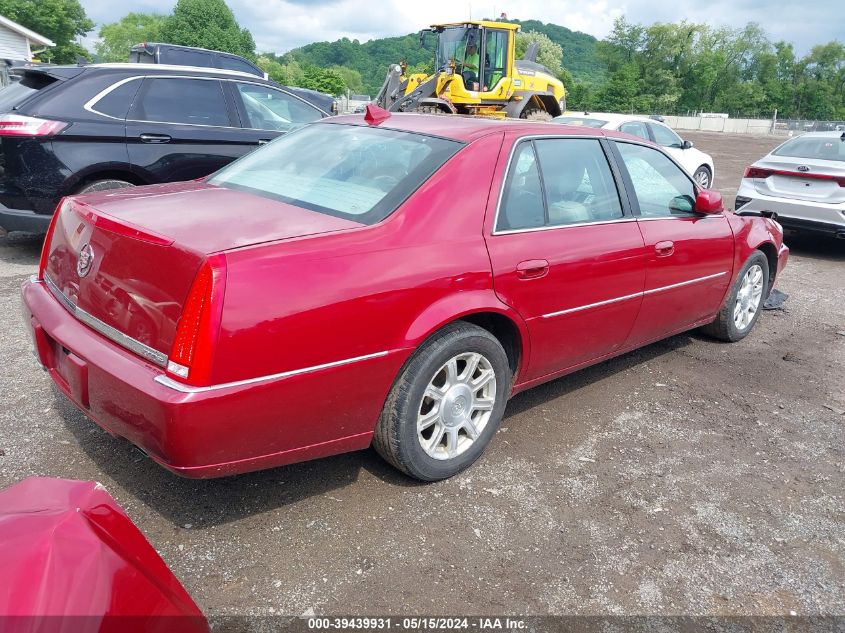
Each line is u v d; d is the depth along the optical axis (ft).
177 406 7.20
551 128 11.93
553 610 7.91
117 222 8.47
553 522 9.53
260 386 7.68
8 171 19.08
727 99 320.09
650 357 16.31
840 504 10.56
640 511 9.96
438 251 9.40
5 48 91.86
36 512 4.72
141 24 358.64
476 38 50.57
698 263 14.46
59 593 4.08
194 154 21.63
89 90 19.97
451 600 7.94
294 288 7.86
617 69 303.27
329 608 7.68
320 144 11.74
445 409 9.95
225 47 256.32
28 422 11.10
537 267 10.57
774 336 18.49
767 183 29.09
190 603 5.20
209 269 7.34
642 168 13.65
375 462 10.71
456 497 9.93
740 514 10.10
